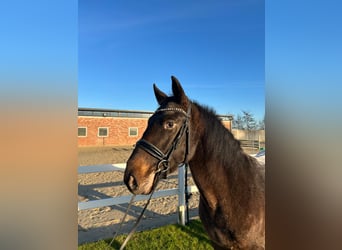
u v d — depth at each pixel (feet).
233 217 6.38
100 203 12.11
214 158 6.38
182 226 13.73
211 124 6.50
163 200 18.95
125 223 14.26
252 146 36.91
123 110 71.82
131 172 5.91
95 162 35.47
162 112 6.29
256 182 6.64
